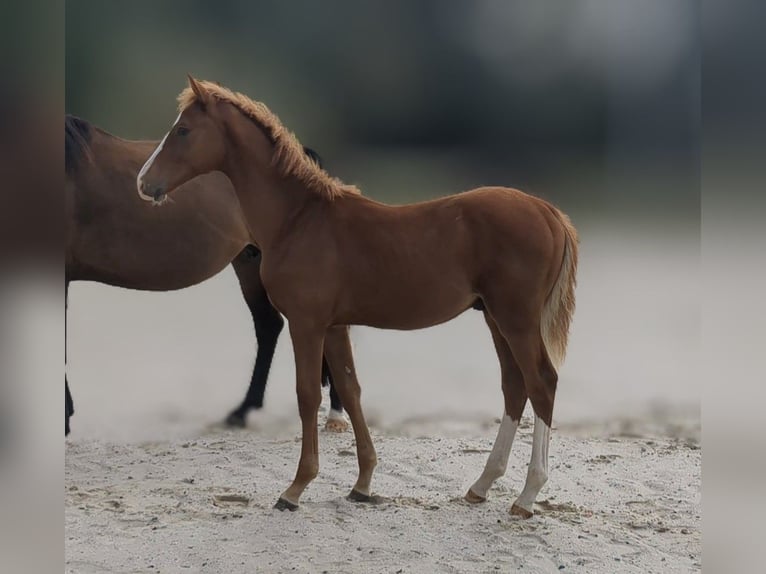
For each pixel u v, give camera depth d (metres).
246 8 24.50
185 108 4.82
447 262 4.60
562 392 8.20
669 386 8.45
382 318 4.74
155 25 22.78
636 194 24.00
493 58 28.20
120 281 6.23
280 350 10.27
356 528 4.62
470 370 9.29
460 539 4.46
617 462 5.92
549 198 23.78
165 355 9.86
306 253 4.67
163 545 4.40
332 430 6.67
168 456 6.09
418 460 5.94
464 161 26.95
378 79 27.14
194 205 6.17
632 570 4.08
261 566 4.14
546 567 4.12
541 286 4.56
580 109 27.94
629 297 13.27
